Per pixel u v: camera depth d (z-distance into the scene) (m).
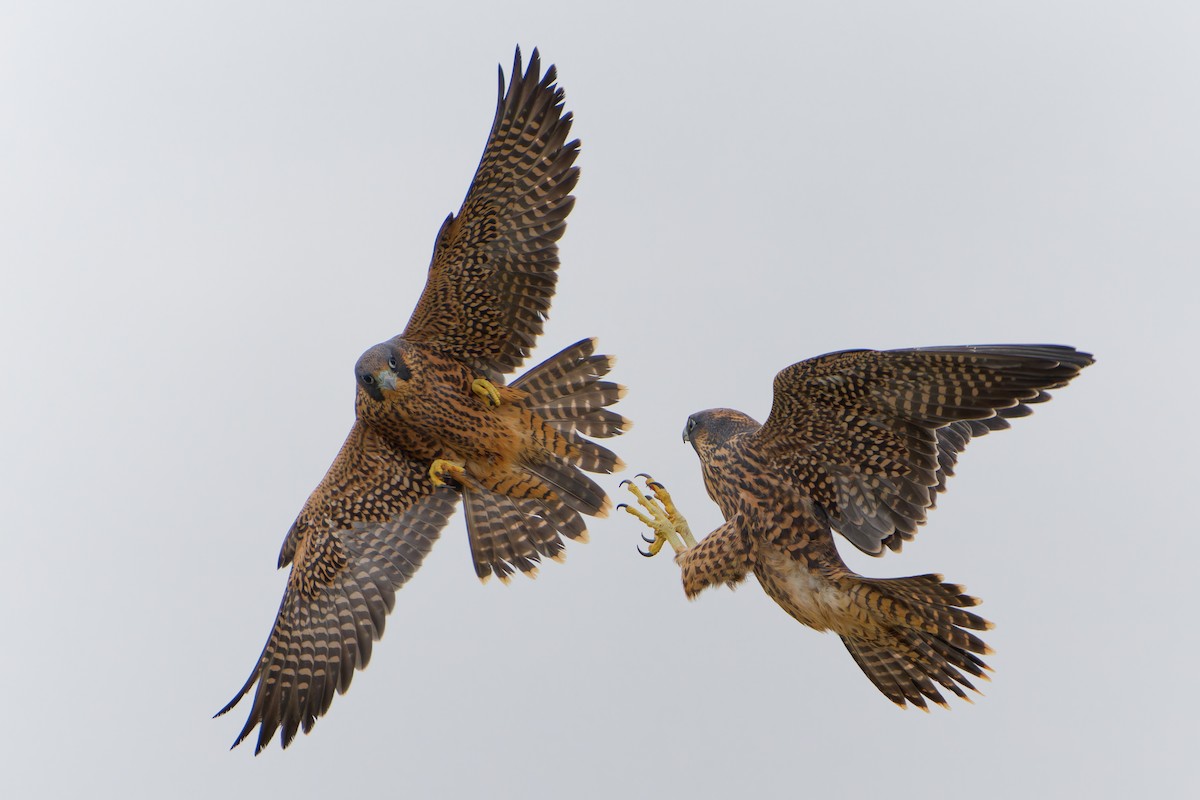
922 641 13.73
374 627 15.78
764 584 14.52
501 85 14.21
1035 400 12.61
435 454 15.54
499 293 14.80
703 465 15.12
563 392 15.04
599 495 15.27
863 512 14.03
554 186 14.52
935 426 13.27
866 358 12.92
